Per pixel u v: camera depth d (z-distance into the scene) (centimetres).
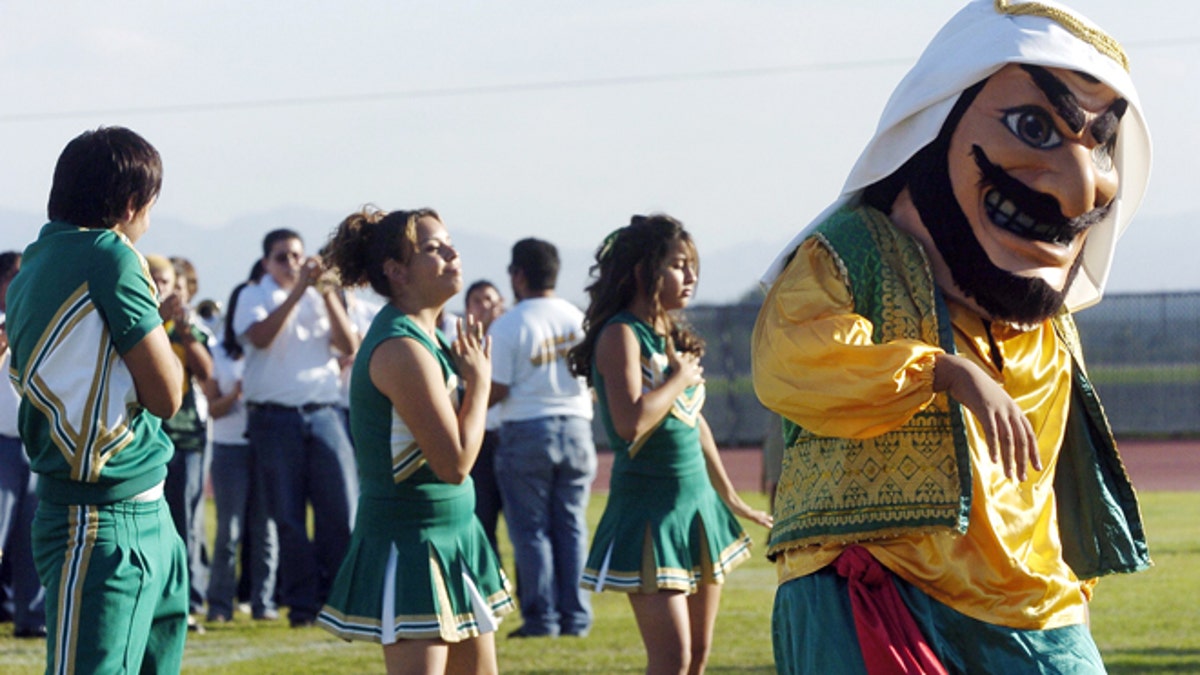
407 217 887
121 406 797
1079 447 675
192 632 1633
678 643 991
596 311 1034
